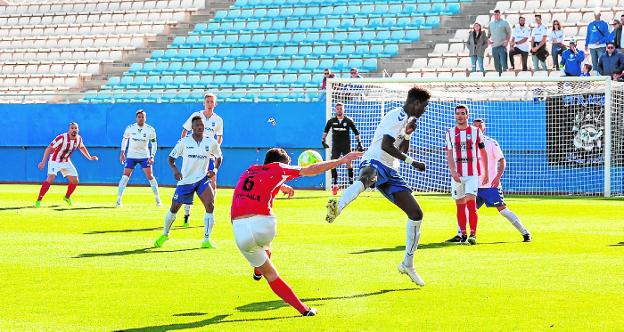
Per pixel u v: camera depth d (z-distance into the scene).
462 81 35.66
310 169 11.90
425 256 17.59
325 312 12.05
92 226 23.62
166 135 45.16
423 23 51.78
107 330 11.02
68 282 14.53
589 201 33.38
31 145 47.62
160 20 58.91
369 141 42.28
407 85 41.53
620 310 12.05
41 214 27.27
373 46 50.62
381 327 11.09
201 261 16.91
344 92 41.31
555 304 12.51
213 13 58.03
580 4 49.78
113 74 54.34
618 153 38.19
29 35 60.53
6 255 17.77
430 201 33.12
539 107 39.91
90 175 46.75
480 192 20.33
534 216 26.78
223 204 31.22
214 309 12.32
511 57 43.88
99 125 46.38
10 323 11.45
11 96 50.44
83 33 59.31
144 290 13.80
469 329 10.95
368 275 15.23
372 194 36.00
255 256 11.78
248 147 43.91
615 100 38.19
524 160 40.28
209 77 51.59
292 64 50.94
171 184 45.22
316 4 55.91
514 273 15.35
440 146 41.78
